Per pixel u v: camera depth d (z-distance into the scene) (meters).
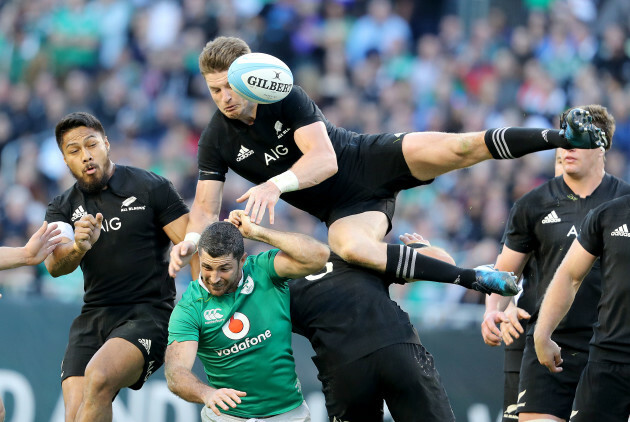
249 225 18.58
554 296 19.83
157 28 53.03
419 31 53.94
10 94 49.91
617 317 19.36
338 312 19.73
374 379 19.59
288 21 53.25
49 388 29.59
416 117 49.16
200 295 18.94
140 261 21.52
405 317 19.97
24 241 42.38
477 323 30.75
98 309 21.64
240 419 19.19
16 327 29.89
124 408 29.50
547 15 53.34
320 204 20.70
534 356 21.94
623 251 19.19
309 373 30.06
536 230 22.31
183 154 47.12
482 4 53.88
